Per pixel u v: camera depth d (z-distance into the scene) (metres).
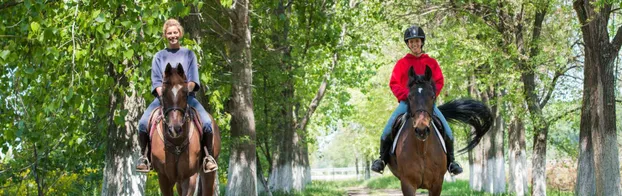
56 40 11.52
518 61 22.08
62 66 11.65
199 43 16.19
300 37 21.97
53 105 11.33
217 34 20.14
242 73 20.06
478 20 22.86
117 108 12.98
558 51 21.89
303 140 33.59
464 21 24.41
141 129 8.73
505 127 32.94
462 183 47.12
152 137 8.57
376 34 25.66
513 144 31.16
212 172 8.98
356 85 33.56
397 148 8.93
